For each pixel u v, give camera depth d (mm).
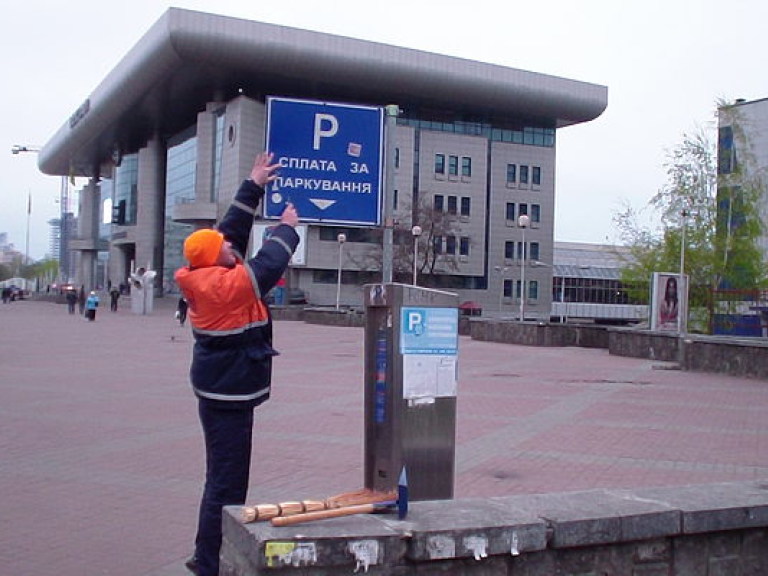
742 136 45438
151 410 12898
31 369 19031
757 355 19828
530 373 20734
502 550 4035
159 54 63438
